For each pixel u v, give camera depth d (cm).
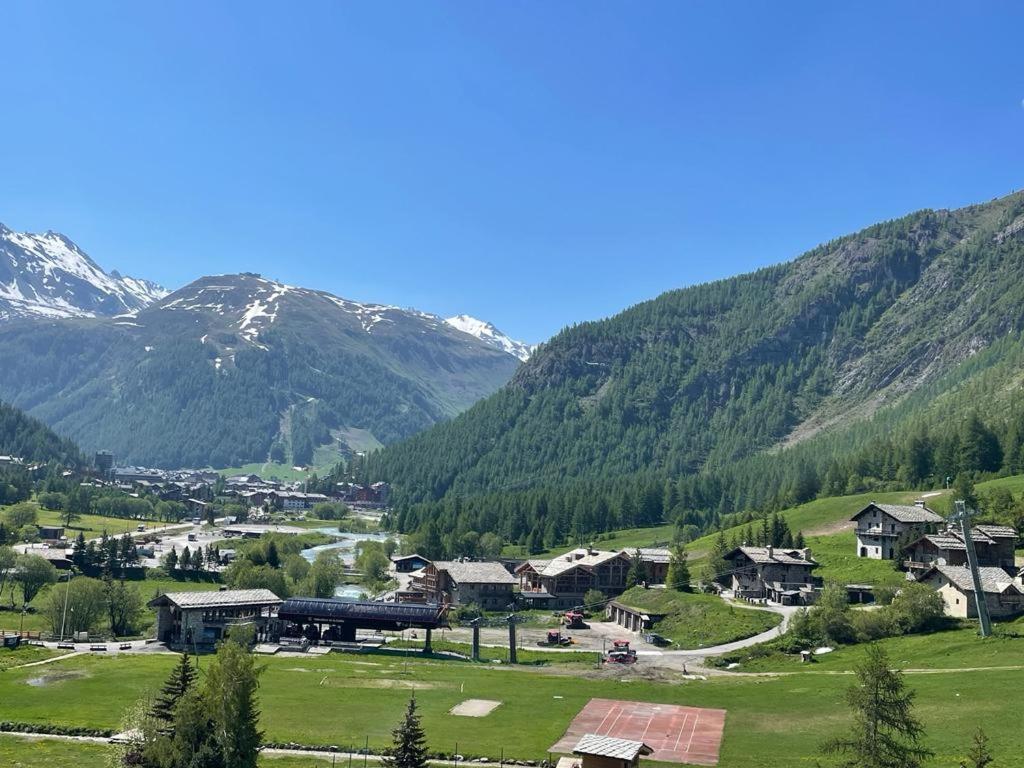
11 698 11225
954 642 12900
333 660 14800
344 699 11681
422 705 11462
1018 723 8850
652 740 9725
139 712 8112
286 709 11044
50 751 9056
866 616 14675
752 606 18238
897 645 13512
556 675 13750
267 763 8794
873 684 6806
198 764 7350
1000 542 17700
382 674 13500
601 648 16625
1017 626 13225
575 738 9900
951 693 10131
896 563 19000
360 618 16462
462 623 19975
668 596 19588
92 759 8775
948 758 8031
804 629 15112
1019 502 19875
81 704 11012
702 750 9306
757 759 8881
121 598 18075
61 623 16900
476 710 11212
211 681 7681
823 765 8350
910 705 6938
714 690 12344
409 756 6812
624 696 12012
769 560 19325
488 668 14388
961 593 14375
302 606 16750
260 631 16800
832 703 10744
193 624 15775
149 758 7519
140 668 13200
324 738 9788
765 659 14388
